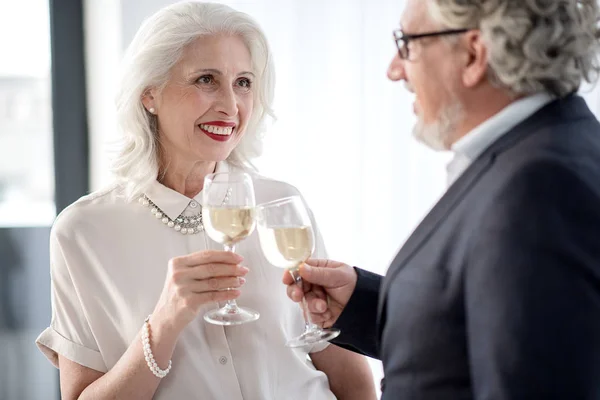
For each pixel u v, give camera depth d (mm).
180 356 1587
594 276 915
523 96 1094
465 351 1035
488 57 1061
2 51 2994
